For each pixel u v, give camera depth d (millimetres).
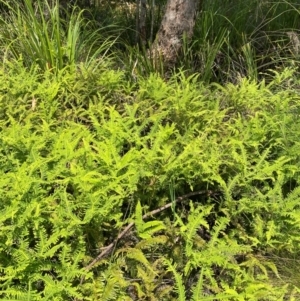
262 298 1948
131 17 4207
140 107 2873
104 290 1824
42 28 3574
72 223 1932
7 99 2840
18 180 2039
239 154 2572
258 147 2662
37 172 2236
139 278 1988
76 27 3471
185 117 2785
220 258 1914
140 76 3291
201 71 3713
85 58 3627
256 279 2039
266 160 2639
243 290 1932
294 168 2387
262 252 2211
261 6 4223
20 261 1841
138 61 3607
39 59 3307
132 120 2529
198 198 2420
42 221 1970
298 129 2684
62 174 2203
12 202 1953
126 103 2855
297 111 3000
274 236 2191
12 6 3979
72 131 2400
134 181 2119
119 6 4598
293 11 4180
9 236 1870
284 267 2160
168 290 1908
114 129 2428
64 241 1944
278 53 3879
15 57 3430
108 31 3879
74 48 3381
